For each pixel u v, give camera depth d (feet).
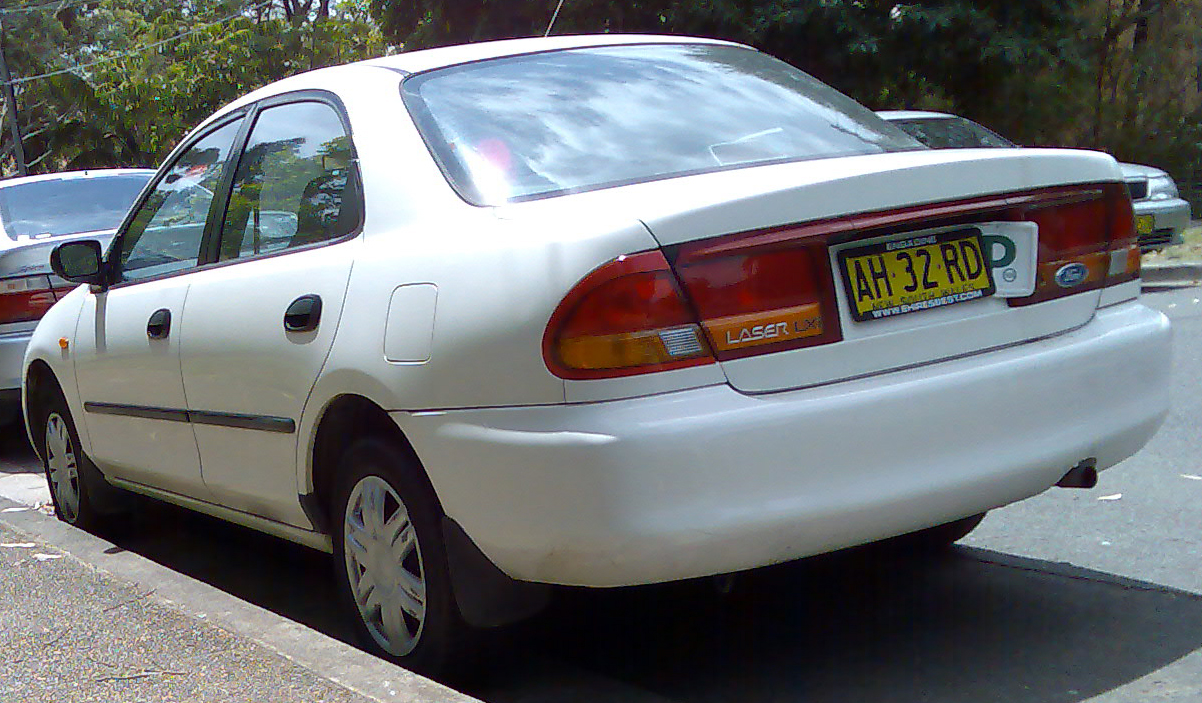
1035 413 10.57
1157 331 11.67
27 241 25.05
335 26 128.16
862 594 13.38
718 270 9.55
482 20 61.21
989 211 10.66
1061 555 14.26
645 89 12.44
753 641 12.26
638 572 9.40
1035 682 10.78
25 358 18.61
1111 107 64.08
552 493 9.45
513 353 9.68
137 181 28.68
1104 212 11.58
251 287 12.93
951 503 10.16
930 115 35.73
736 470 9.33
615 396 9.33
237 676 11.04
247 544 17.84
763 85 13.00
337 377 11.32
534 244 9.81
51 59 153.69
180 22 135.64
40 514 18.45
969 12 55.62
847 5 56.03
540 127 11.64
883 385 9.90
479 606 10.56
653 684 11.38
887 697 10.69
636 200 9.85
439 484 10.37
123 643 12.09
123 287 15.98
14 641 12.30
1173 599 12.66
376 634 11.87
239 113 14.78
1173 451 18.65
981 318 10.58
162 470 15.20
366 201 11.84
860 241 10.11
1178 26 65.51
